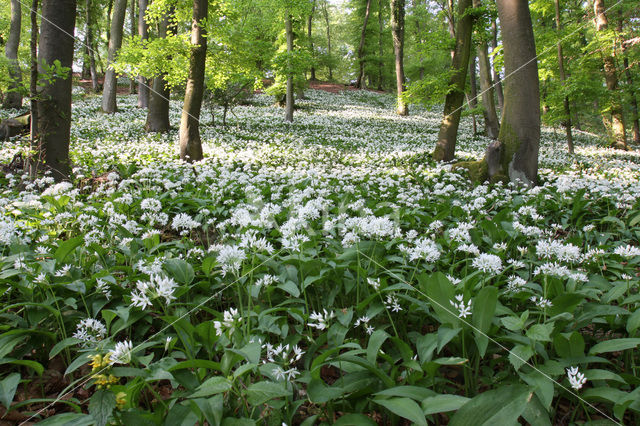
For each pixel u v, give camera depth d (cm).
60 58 631
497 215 477
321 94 3850
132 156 1005
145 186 659
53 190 503
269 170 923
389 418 214
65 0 618
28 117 1216
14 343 231
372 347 210
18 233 367
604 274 362
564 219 589
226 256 247
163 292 203
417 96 1268
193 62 941
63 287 283
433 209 596
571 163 1405
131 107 2269
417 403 177
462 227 387
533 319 255
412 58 3372
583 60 1678
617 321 260
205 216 488
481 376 243
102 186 615
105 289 284
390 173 980
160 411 184
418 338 236
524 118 830
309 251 344
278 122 2123
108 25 3284
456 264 339
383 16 4300
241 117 2236
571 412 226
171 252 361
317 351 259
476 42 1307
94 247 329
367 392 197
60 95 632
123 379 238
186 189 677
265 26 2059
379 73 4709
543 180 922
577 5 1873
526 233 384
